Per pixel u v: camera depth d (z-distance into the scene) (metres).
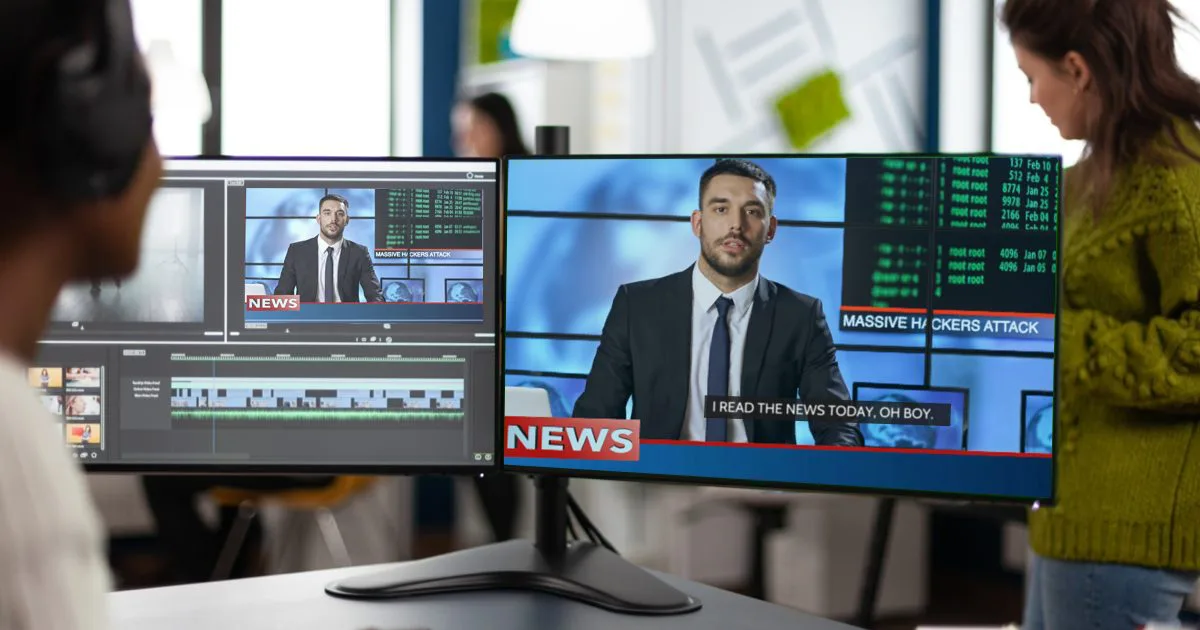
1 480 0.42
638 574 1.33
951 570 4.73
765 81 4.84
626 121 4.64
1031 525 1.62
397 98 5.46
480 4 5.25
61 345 1.32
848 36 4.95
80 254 0.50
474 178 1.33
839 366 1.26
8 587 0.42
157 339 1.32
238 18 5.18
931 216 1.23
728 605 1.28
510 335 1.33
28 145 0.45
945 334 1.23
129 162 0.50
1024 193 1.21
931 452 1.24
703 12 4.72
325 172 1.33
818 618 1.23
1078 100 1.55
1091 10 1.48
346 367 1.34
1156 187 1.44
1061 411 1.56
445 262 1.33
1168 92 1.45
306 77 5.31
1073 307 1.55
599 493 4.07
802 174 1.26
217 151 5.16
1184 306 1.43
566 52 2.97
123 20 0.50
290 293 1.33
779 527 3.02
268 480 3.16
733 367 1.28
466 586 1.31
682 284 1.29
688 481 1.29
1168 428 1.47
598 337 1.31
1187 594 1.51
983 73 4.85
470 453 1.35
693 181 1.29
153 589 1.32
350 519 4.20
